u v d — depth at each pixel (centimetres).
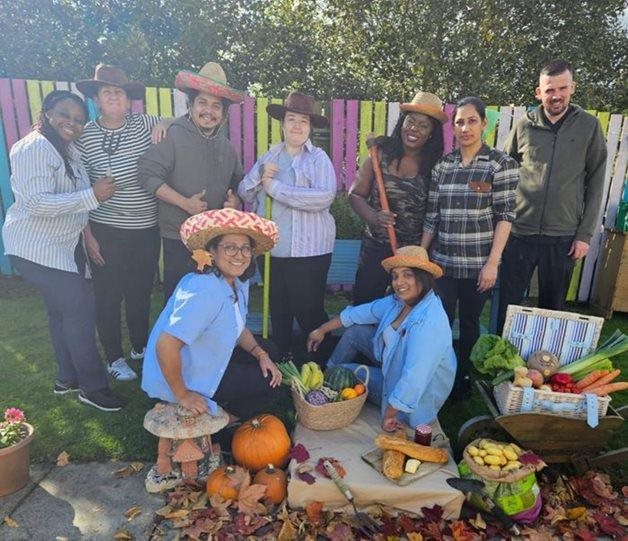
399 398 284
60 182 311
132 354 425
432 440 295
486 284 331
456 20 864
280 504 266
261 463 275
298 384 304
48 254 313
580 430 275
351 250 444
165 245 359
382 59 928
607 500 276
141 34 792
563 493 279
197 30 806
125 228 360
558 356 311
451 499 253
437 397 308
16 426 274
